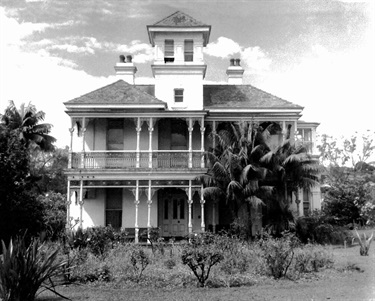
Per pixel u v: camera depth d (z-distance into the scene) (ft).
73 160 85.81
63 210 96.89
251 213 81.46
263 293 34.40
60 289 37.24
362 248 58.75
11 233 65.05
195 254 38.37
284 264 44.06
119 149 91.40
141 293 35.29
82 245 50.65
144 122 92.63
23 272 30.71
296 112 90.63
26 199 69.67
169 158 87.10
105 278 40.93
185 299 32.58
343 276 41.93
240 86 101.65
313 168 80.07
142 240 85.05
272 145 82.74
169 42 97.25
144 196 90.38
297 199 83.05
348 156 153.79
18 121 123.34
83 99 87.30
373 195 103.60
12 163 67.46
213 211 82.23
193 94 94.32
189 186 83.61
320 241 76.89
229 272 42.98
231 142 82.48
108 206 90.27
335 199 100.89
